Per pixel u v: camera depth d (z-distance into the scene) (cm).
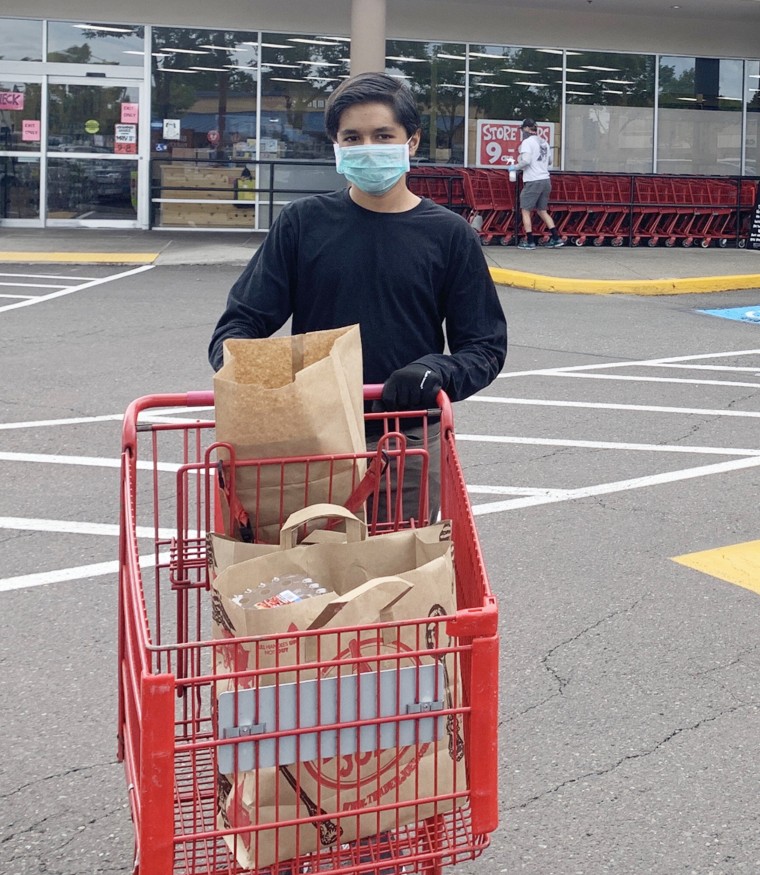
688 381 1038
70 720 416
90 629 493
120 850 340
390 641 238
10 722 413
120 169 2133
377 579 237
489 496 686
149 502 655
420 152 2205
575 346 1206
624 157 2288
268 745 232
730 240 2109
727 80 2312
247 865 238
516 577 557
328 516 263
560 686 445
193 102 2130
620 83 2261
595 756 396
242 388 270
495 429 848
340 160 320
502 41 2194
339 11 2131
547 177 1883
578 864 336
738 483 723
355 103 319
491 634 241
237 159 2152
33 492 679
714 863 338
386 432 309
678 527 637
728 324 1381
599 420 882
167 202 2147
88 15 2073
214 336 338
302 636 229
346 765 240
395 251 332
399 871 252
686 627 503
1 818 354
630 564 578
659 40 2261
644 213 2020
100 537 605
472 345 335
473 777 246
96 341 1139
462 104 2203
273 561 256
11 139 2100
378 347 336
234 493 277
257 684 230
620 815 361
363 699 236
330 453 278
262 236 2078
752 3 2130
